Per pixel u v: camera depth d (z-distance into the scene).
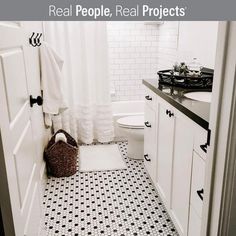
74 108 3.16
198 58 2.51
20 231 1.07
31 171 1.47
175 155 1.69
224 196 0.82
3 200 0.94
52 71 2.46
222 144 0.80
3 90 0.97
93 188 2.40
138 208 2.10
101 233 1.84
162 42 3.47
